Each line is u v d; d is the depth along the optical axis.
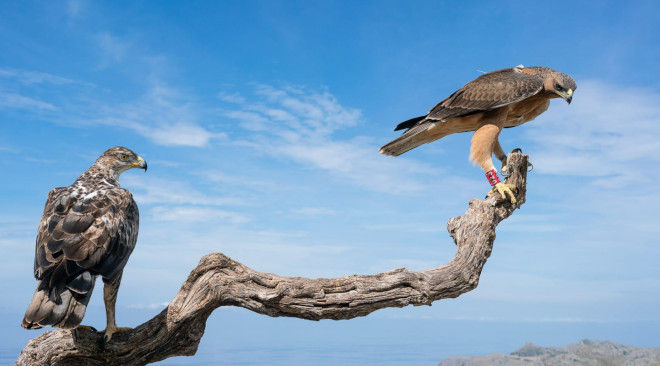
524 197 6.38
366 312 4.71
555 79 7.15
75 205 4.42
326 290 4.59
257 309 4.42
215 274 4.38
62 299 3.84
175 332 4.50
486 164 6.81
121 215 4.52
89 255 4.10
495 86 6.99
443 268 5.13
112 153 5.59
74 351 4.42
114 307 4.55
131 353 4.53
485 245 5.36
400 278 4.76
